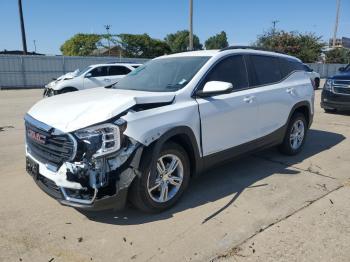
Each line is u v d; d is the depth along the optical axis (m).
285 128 5.83
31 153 3.92
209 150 4.42
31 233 3.55
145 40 47.94
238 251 3.26
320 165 5.72
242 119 4.85
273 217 3.89
